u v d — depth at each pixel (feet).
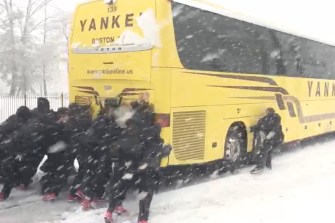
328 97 50.52
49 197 25.63
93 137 24.44
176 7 27.20
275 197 27.17
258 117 35.91
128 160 21.24
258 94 35.83
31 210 24.14
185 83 27.71
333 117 52.47
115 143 21.56
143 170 21.21
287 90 40.63
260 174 33.63
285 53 40.06
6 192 25.66
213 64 30.30
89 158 24.72
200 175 32.89
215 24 30.66
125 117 25.44
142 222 21.47
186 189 28.60
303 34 43.32
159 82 25.90
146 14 26.30
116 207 22.89
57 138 25.79
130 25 26.89
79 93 29.60
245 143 34.78
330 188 29.30
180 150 27.43
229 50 32.14
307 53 44.60
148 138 21.04
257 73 35.65
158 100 25.95
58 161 25.75
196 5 28.81
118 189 21.95
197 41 28.81
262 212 23.97
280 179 32.17
